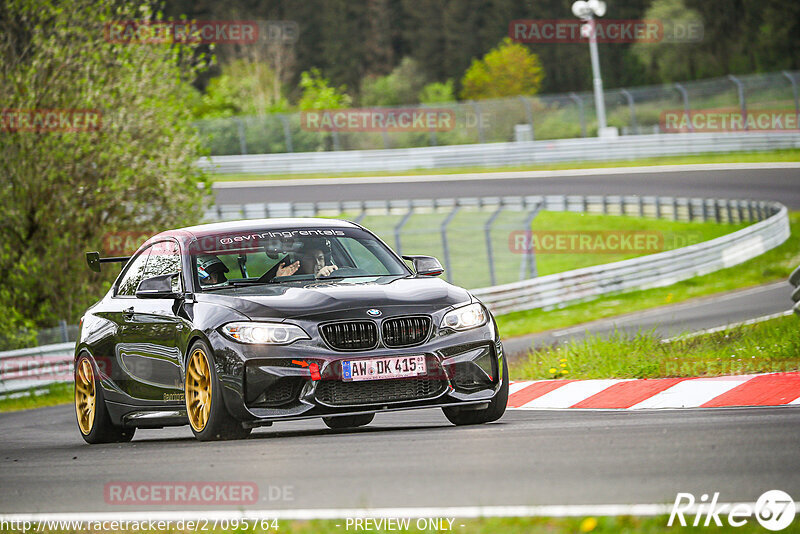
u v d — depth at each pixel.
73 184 68.62
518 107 171.75
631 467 16.55
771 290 75.00
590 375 32.41
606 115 172.88
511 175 147.25
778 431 19.31
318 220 28.16
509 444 19.59
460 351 23.39
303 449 20.72
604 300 81.56
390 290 24.02
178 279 26.06
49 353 58.56
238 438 23.50
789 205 115.31
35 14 67.50
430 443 20.48
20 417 45.69
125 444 26.81
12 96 66.81
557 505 14.10
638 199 117.12
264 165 164.38
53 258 67.88
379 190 141.38
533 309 79.81
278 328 22.72
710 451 17.59
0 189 67.00
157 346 25.55
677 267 86.75
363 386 22.64
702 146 148.88
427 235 114.19
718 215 111.75
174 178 69.44
